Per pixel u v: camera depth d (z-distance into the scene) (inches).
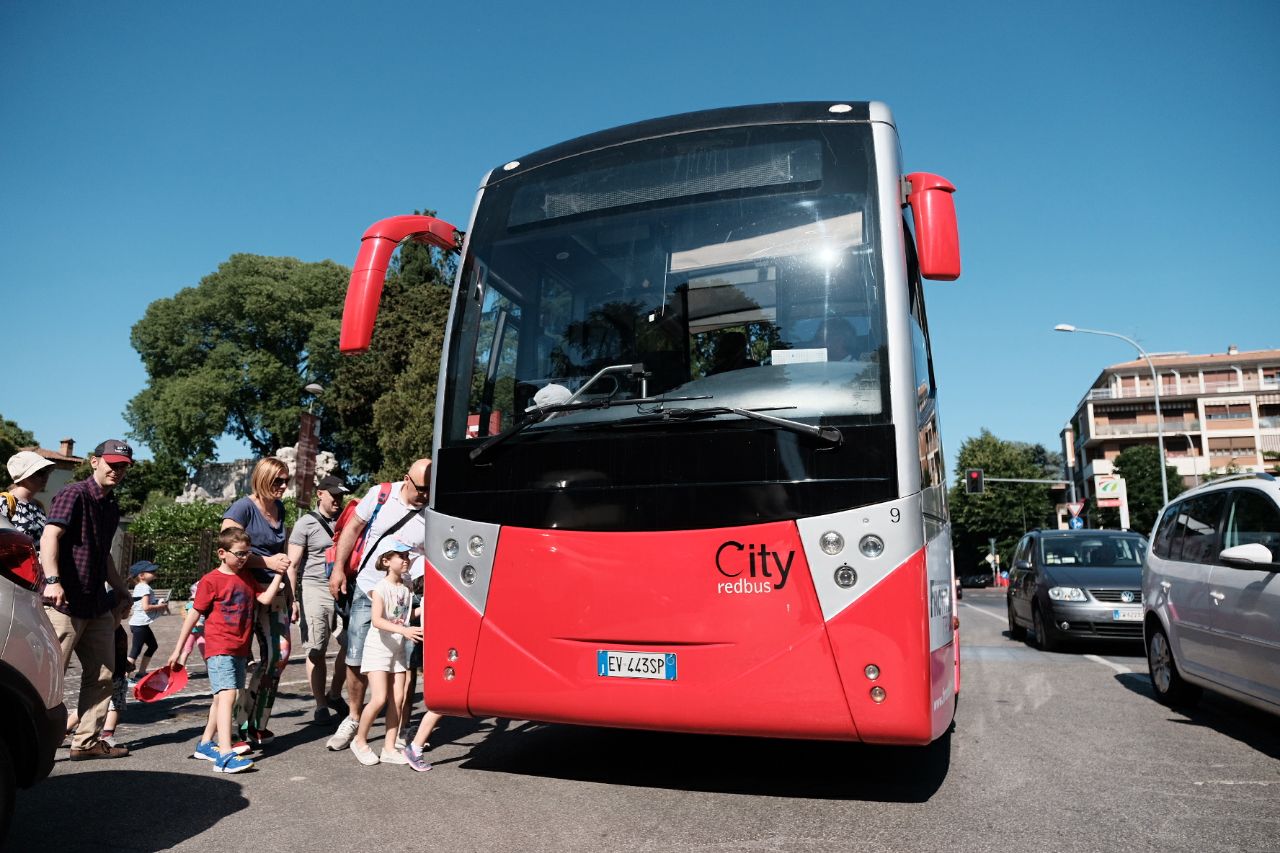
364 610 253.8
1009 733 276.7
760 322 197.9
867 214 201.3
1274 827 180.4
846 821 182.1
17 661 152.0
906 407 184.9
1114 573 528.7
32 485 263.0
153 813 186.5
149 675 238.8
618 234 215.9
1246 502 281.3
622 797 200.1
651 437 192.9
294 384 2410.2
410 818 183.5
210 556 1010.1
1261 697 253.8
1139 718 303.1
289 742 264.8
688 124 223.0
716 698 181.9
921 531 180.7
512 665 196.9
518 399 211.0
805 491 182.5
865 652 176.4
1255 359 3181.6
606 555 191.8
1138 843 169.8
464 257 232.2
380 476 1774.1
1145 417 3166.8
